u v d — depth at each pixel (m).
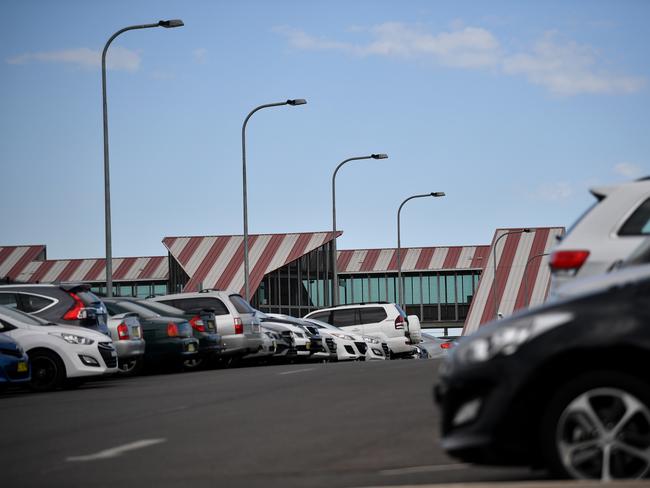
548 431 11.08
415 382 27.89
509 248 147.38
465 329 139.88
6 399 29.92
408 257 167.88
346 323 73.88
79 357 33.00
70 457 16.44
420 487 11.66
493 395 11.07
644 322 10.78
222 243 132.50
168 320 43.16
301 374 34.53
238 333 47.88
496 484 11.25
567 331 10.90
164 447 17.06
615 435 11.00
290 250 129.00
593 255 18.48
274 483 13.24
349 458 15.17
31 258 152.75
